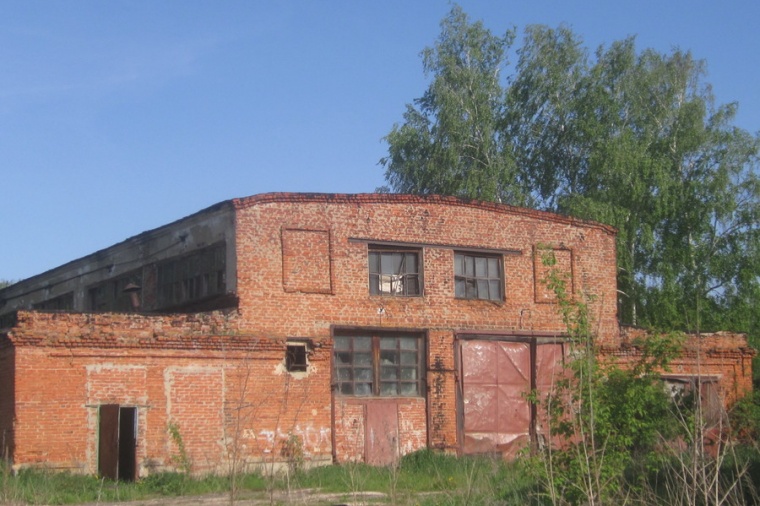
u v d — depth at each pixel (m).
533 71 41.16
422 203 28.00
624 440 14.09
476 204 28.86
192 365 23.95
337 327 26.19
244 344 24.66
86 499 19.72
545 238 29.83
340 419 25.80
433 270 27.89
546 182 41.31
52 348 22.44
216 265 26.38
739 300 37.62
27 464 21.75
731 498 12.74
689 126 39.12
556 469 13.55
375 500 18.48
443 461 24.50
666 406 14.73
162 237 28.75
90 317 22.98
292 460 19.56
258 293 25.34
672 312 36.88
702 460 11.48
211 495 20.66
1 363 22.72
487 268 28.94
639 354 29.89
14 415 21.83
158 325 23.75
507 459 26.44
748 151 38.88
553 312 29.47
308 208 26.42
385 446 26.22
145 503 19.28
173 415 23.50
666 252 38.44
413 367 27.33
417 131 40.97
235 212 25.48
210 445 23.78
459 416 27.48
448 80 40.94
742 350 31.36
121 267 30.95
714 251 38.66
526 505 14.63
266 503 18.23
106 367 22.97
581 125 39.38
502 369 28.41
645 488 13.83
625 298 38.62
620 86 40.31
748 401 22.38
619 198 38.66
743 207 38.53
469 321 28.14
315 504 17.88
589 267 30.31
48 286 36.09
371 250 27.27
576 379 13.94
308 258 26.20
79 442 22.41
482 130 40.44
